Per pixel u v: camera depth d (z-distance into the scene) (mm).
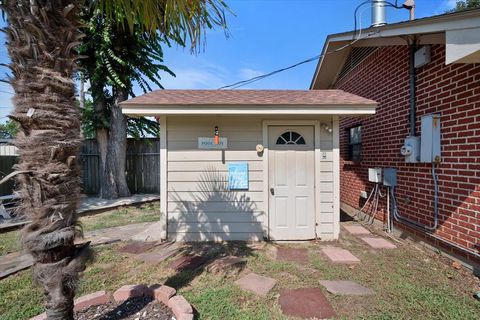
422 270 3500
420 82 4348
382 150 5566
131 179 10633
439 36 3818
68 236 1718
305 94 5203
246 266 3691
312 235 4840
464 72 3486
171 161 4812
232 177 4797
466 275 3338
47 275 1706
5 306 2701
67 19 1699
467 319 2484
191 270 3559
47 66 1621
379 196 5691
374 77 5938
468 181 3428
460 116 3547
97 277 3342
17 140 1638
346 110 4430
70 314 1842
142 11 2477
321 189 4855
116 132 8891
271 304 2766
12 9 1569
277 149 4852
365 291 3002
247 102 4387
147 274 3441
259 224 4844
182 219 4824
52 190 1655
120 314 2254
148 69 9094
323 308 2686
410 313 2586
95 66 8305
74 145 1739
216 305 2691
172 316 2221
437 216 3975
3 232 5293
